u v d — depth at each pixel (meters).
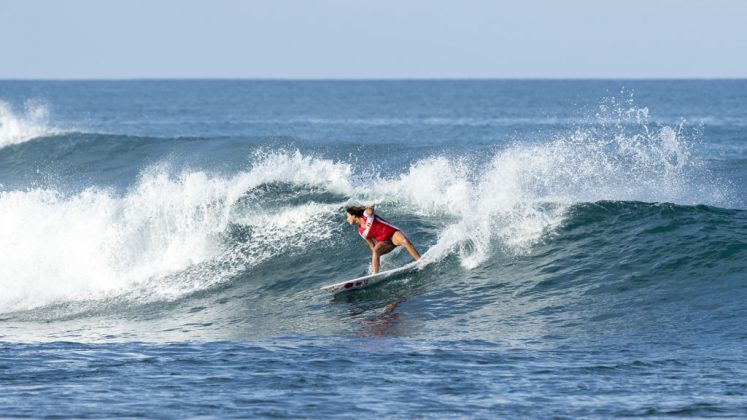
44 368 36.38
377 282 48.16
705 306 40.72
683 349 36.03
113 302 50.59
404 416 29.27
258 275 52.06
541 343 37.97
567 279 46.25
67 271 54.53
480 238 51.75
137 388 32.94
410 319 42.84
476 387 32.28
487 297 45.16
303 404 30.66
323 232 55.72
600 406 29.88
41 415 29.64
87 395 32.06
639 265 46.59
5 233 57.09
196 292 50.66
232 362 36.62
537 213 54.31
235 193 59.41
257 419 29.09
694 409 29.28
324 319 43.97
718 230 49.59
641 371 33.62
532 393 31.45
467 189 58.41
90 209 57.91
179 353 38.62
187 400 31.28
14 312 50.62
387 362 35.91
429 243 52.38
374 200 58.97
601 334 38.72
